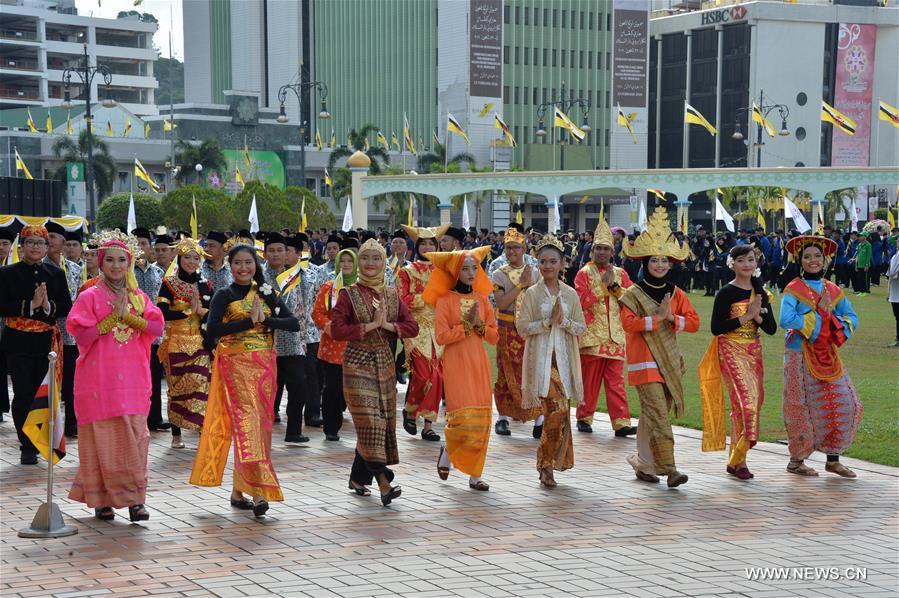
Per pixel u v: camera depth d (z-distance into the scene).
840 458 11.31
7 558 7.58
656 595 6.80
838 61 107.94
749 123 104.69
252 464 8.69
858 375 17.42
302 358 12.04
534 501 9.41
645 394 10.06
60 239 12.37
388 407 9.38
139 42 122.12
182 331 11.82
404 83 109.44
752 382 10.41
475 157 99.69
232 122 92.31
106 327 8.46
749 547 7.95
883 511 9.10
